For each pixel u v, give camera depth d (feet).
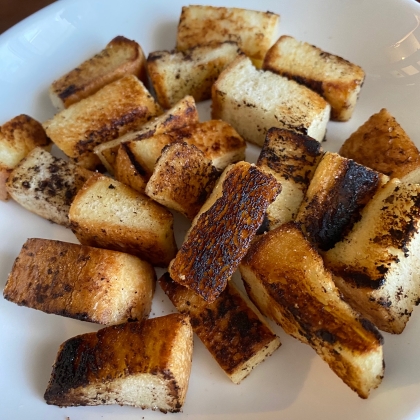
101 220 0.49
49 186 0.53
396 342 0.44
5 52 0.63
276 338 0.45
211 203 0.46
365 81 0.63
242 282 0.51
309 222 0.48
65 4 0.66
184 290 0.47
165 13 0.69
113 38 0.67
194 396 0.45
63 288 0.46
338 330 0.39
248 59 0.62
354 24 0.64
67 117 0.58
